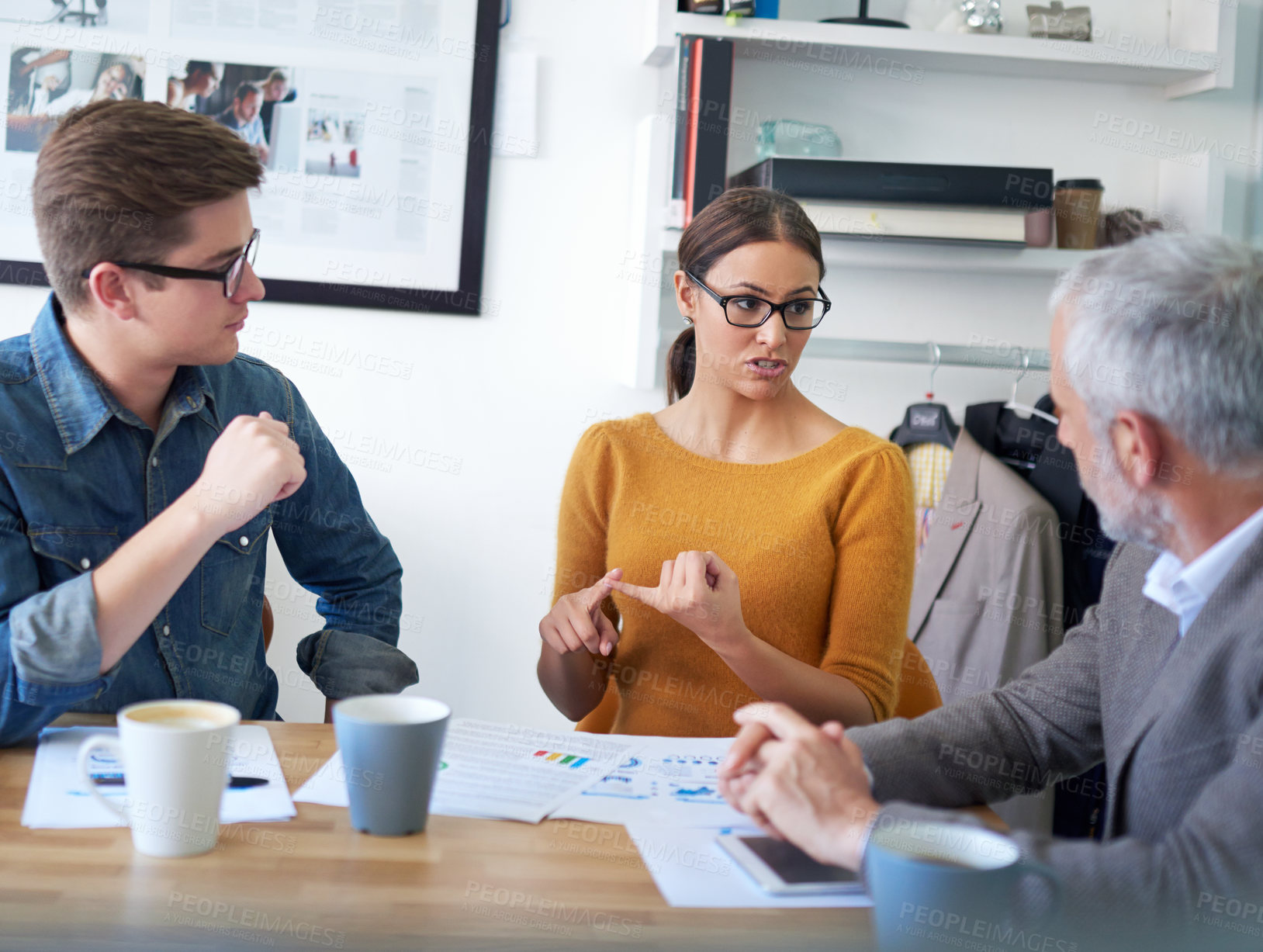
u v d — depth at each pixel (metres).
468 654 2.18
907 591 1.27
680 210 1.96
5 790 0.80
